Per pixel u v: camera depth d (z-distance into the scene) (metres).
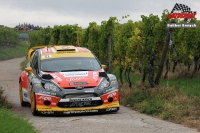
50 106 10.54
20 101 13.91
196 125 8.65
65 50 12.53
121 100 13.23
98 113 11.02
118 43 16.81
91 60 11.96
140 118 9.95
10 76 27.52
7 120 7.79
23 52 89.94
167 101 11.30
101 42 20.50
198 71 22.20
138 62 15.50
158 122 9.28
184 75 20.39
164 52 13.46
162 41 15.45
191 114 9.73
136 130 8.23
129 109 11.91
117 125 8.84
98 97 10.64
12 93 17.16
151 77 13.45
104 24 20.11
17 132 6.90
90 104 10.60
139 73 22.70
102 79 10.95
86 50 12.70
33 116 10.72
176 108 10.35
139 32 15.38
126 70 16.69
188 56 20.08
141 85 14.88
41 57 12.08
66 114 10.55
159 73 13.77
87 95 10.59
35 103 10.66
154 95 12.28
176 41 19.94
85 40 24.98
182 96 11.69
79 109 10.52
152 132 8.02
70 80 10.72
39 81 10.86
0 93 12.53
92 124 8.98
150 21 15.43
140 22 16.83
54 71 11.33
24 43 111.88
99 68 11.67
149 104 11.39
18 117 8.71
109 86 10.87
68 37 31.39
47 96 10.54
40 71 11.39
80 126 8.73
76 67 11.52
